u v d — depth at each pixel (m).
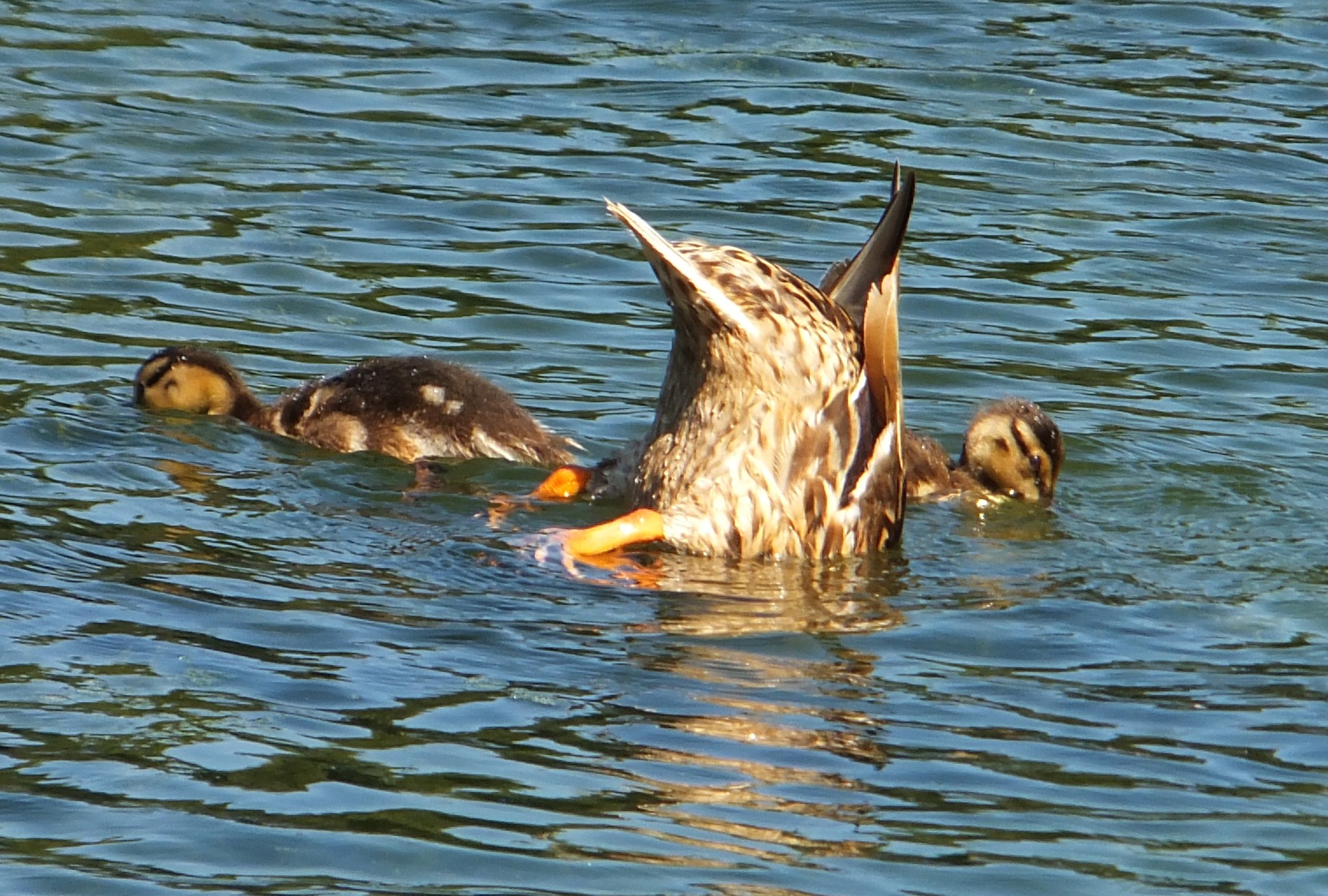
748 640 11.32
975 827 9.19
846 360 12.88
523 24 25.75
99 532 12.38
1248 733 10.31
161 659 10.53
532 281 18.30
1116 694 10.77
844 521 12.84
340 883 8.48
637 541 12.49
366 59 24.08
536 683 10.51
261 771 9.38
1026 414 14.49
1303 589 12.59
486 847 8.78
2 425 14.27
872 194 20.77
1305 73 25.05
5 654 10.45
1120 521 13.95
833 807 9.30
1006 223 20.22
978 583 12.57
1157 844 9.10
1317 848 9.10
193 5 25.70
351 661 10.65
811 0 27.28
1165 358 17.17
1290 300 18.61
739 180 20.98
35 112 21.50
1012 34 26.17
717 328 12.30
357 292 17.77
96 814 8.94
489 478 14.30
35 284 17.28
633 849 8.84
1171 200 21.02
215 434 14.80
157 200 19.53
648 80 23.83
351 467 14.41
